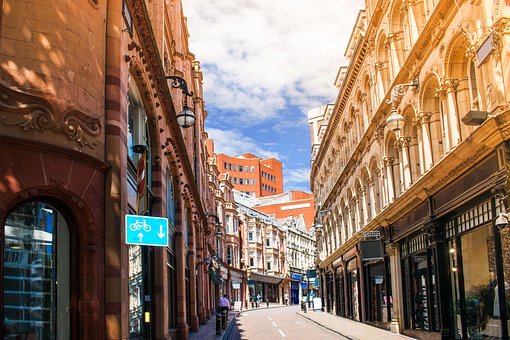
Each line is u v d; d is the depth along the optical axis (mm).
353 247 31812
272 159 149375
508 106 12312
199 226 36719
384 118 23344
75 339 9711
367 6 26953
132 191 14203
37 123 9391
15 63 9406
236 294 73562
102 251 10375
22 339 8617
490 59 13211
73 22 10320
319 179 50594
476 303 15578
